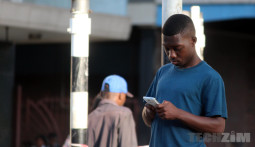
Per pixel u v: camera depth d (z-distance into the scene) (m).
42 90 36.00
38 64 36.16
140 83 31.88
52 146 29.91
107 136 13.36
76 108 10.66
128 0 30.78
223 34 35.53
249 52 36.25
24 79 36.34
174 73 9.41
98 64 34.59
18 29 26.86
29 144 30.44
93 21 28.14
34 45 36.12
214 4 30.62
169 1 12.02
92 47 34.53
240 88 36.19
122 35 29.45
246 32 35.59
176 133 9.18
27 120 32.12
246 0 30.30
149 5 30.62
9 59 30.92
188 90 9.09
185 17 9.08
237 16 30.50
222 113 9.08
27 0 28.73
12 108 31.22
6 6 25.14
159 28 31.41
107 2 30.69
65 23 27.58
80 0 10.70
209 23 32.94
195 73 9.16
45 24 26.78
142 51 31.73
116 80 14.16
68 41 32.19
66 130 32.56
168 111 8.78
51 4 29.45
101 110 13.67
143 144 31.66
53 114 32.59
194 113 9.13
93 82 34.78
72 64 10.77
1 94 30.45
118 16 29.12
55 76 35.97
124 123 13.31
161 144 9.31
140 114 31.89
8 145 30.73
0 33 28.45
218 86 9.06
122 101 14.29
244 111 36.09
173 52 9.02
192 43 9.09
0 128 30.45
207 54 35.53
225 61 36.06
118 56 34.03
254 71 36.28
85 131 10.70
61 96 35.75
